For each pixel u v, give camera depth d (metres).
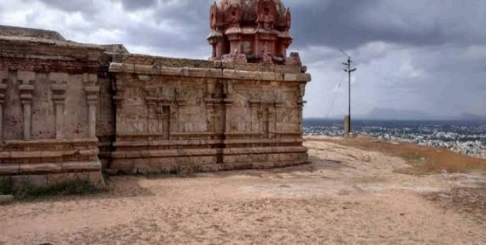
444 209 16.17
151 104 23.81
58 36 20.05
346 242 11.98
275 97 27.50
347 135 51.44
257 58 30.97
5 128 17.20
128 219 13.78
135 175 22.75
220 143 25.88
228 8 32.09
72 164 18.02
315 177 23.52
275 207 15.71
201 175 23.45
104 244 11.37
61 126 18.05
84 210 14.80
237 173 24.48
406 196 18.27
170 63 24.17
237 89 26.27
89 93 18.47
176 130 24.61
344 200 17.19
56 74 17.94
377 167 28.61
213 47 33.19
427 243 12.11
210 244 11.57
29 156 17.39
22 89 17.28
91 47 18.23
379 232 13.02
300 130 28.39
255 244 11.62
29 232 12.25
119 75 22.84
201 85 25.27
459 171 27.22
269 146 27.27
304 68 28.70
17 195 16.45
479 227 13.88
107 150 23.06
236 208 15.46
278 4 33.28
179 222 13.54
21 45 17.19
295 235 12.48
